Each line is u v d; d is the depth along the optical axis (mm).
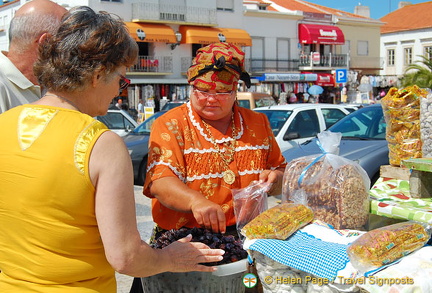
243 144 2391
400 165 2758
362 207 2191
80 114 1537
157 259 1584
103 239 1458
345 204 2135
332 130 6605
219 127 2379
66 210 1455
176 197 2100
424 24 45906
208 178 2279
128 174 1503
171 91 29031
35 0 2443
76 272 1495
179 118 2320
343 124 6641
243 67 2338
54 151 1460
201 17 30188
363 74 40094
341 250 1762
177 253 1685
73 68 1493
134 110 26719
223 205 2305
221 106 2271
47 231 1456
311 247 1810
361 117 6590
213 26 30875
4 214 1497
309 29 34688
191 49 30281
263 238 1894
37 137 1491
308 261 1719
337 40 36062
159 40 28094
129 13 27953
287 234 1916
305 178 2238
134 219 1513
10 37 2471
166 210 2320
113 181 1459
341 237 1909
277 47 34250
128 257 1463
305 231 1994
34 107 1558
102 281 1580
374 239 1662
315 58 35188
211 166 2289
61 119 1512
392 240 1671
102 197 1451
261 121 2537
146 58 28344
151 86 27641
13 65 2465
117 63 1567
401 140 2738
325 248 1790
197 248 1756
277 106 8555
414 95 2693
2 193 1493
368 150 5746
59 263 1474
